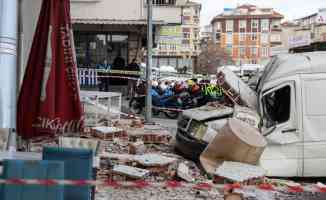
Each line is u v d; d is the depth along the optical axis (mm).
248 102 9328
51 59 6984
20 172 4285
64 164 4633
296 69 8641
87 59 21547
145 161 7867
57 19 7051
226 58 86750
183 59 79625
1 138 6344
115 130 10773
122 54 21688
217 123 9031
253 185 7312
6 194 4230
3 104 6707
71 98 7078
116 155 8609
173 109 16500
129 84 19656
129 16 19797
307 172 8492
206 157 8289
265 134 8578
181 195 6844
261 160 8406
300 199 7059
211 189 7137
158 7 21453
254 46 128375
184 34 99250
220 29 131375
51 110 6922
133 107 16906
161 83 18469
